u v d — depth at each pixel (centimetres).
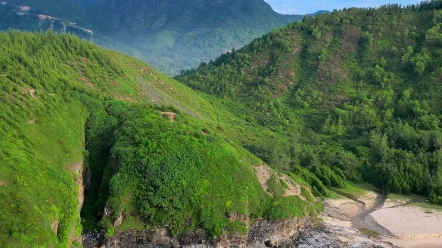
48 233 4444
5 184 4688
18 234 4156
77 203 5509
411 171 9356
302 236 6738
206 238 5875
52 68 8269
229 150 6719
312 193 8744
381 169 9750
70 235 5053
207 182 6150
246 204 6275
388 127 11600
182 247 5806
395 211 8044
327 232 6994
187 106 11075
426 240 6825
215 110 12719
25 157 5259
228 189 6238
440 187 8719
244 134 10938
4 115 5853
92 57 9825
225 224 5953
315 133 12375
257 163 7238
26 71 7269
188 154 6306
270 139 10706
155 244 5800
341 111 12838
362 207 8569
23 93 6594
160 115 7694
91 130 7206
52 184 5225
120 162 6188
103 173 6519
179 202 5888
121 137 6781
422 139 10331
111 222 5706
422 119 11362
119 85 9181
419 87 12988
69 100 7269
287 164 9125
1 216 4244
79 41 10181
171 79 13188
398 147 10750
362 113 12619
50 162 5697
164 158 6131
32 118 6262
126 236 5719
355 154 10869
